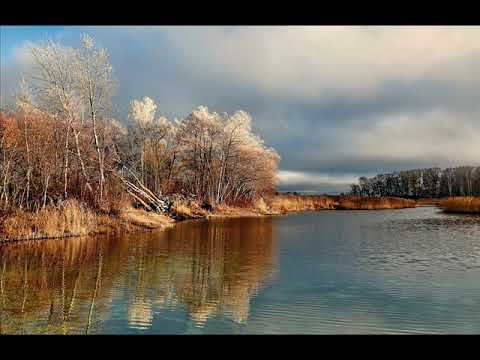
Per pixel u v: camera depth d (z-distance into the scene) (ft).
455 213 186.70
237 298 40.04
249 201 203.41
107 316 34.24
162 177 188.96
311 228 114.01
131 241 79.87
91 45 113.19
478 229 108.99
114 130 142.51
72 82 109.60
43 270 52.37
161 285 45.16
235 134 191.31
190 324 32.60
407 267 55.88
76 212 86.17
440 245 78.33
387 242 82.79
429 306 37.78
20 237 76.48
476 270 53.72
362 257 64.28
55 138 108.06
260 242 81.66
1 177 89.86
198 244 77.10
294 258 63.00
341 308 37.01
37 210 82.38
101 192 104.32
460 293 42.16
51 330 30.89
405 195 535.19
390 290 43.37
